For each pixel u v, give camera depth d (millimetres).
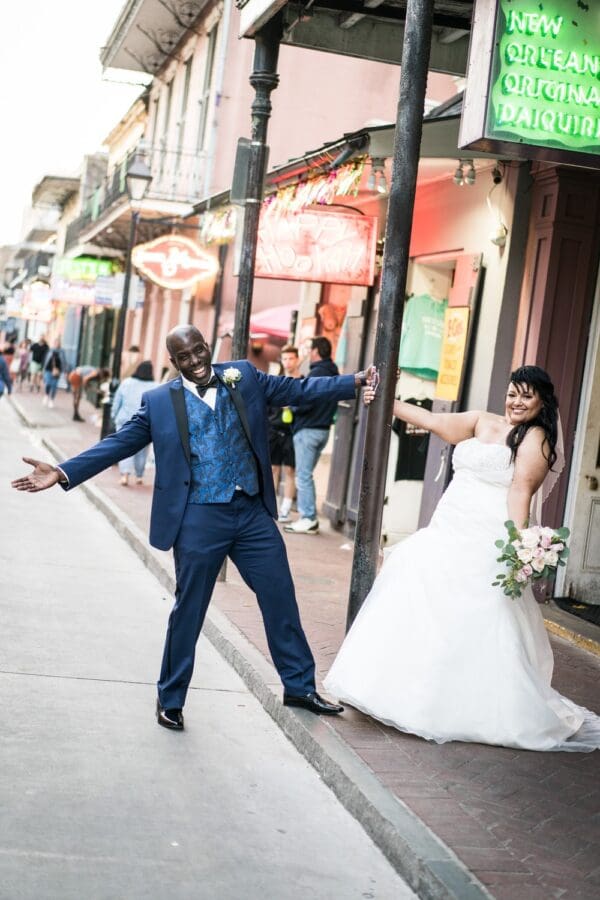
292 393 5883
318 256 12133
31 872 3934
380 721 5809
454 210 11328
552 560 5488
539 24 6109
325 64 22781
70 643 7242
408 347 12086
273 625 5887
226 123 22859
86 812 4539
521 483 5766
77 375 27656
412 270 12219
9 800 4555
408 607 5750
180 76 27094
